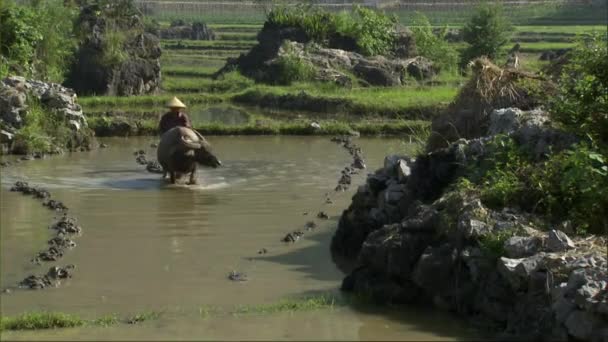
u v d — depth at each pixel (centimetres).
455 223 1425
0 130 2758
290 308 1375
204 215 1980
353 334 1271
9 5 3734
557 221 1442
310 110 3934
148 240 1767
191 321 1310
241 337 1245
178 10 9300
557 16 8700
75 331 1262
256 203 2108
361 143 3094
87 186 2286
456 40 6788
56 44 4100
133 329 1272
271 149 2939
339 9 8425
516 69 2130
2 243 1739
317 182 2359
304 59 4756
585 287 1188
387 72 4731
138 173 2475
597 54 1666
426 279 1388
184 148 2294
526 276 1262
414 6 8669
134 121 3325
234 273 1547
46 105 2928
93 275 1540
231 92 4547
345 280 1484
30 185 2288
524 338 1231
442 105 3638
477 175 1580
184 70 5425
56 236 1783
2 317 1307
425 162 1672
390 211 1666
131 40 4428
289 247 1744
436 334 1278
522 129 1655
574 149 1568
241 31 8031
